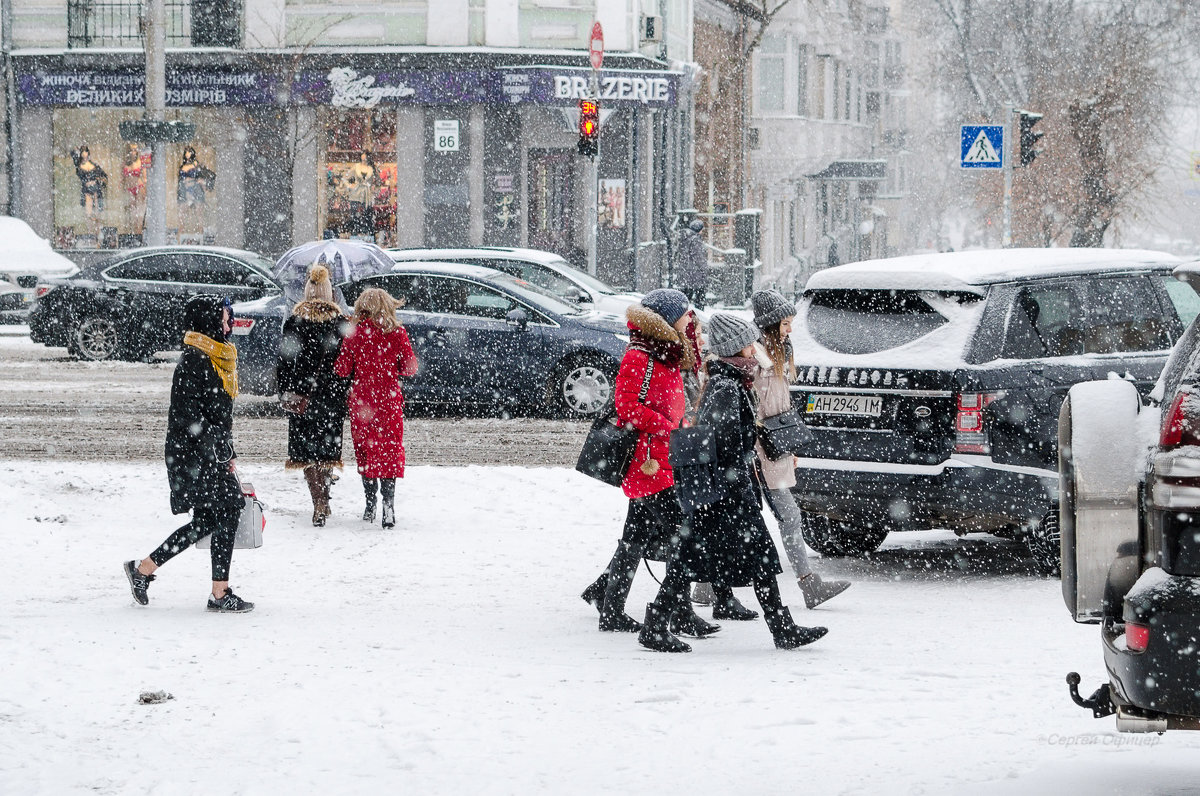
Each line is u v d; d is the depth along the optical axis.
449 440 21.95
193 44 46.47
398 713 8.55
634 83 45.94
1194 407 6.20
